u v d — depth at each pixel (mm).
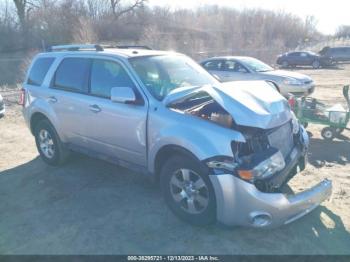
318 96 12625
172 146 3676
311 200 3508
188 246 3498
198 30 37438
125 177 5094
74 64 4953
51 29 31875
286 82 10562
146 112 3939
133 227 3838
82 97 4699
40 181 5070
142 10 40281
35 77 5559
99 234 3742
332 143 6844
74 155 5645
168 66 4578
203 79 4719
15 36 30250
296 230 3703
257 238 3588
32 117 5594
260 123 3359
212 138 3383
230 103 3488
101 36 34344
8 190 4859
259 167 3295
